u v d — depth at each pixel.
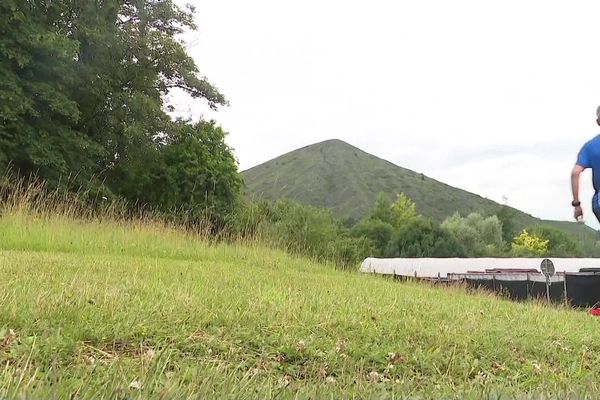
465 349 3.65
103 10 22.75
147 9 25.73
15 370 2.07
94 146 20.81
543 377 3.21
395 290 7.66
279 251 12.70
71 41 19.22
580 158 5.23
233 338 3.21
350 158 173.12
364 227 59.62
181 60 25.41
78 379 2.07
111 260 7.07
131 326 2.99
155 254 9.81
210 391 2.13
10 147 17.91
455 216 72.69
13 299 3.15
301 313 4.02
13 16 17.73
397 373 3.08
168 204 25.64
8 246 8.36
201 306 3.75
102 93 22.89
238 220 13.71
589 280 15.28
